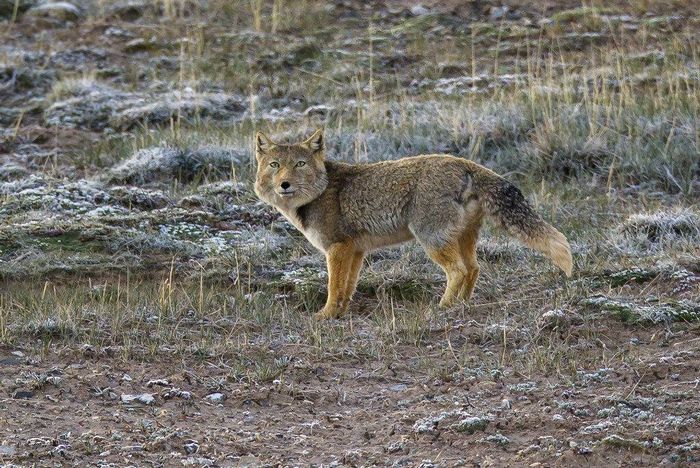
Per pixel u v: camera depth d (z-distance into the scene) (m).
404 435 8.80
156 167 17.88
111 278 13.80
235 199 16.59
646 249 14.29
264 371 10.23
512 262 14.04
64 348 10.79
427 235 12.29
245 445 8.65
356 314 12.70
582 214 15.83
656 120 18.62
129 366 10.45
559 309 11.60
